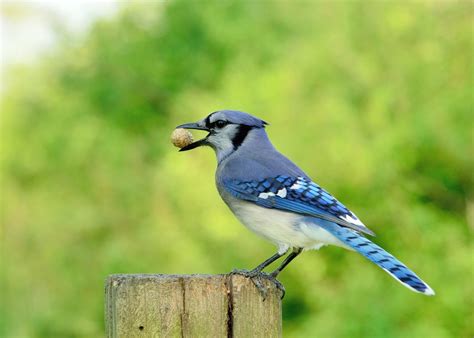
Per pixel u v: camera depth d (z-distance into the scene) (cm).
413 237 1311
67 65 2012
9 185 1998
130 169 1772
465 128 1338
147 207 1688
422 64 1380
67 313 1638
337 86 1402
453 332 1246
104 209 1742
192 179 1412
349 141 1316
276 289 493
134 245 1566
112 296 471
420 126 1322
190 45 1886
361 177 1314
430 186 1368
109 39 1973
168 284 472
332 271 1370
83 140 1838
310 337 1298
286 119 1370
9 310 1811
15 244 1928
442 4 1475
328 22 1584
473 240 1330
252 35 1742
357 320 1258
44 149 1927
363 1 1459
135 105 1908
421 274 1268
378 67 1407
